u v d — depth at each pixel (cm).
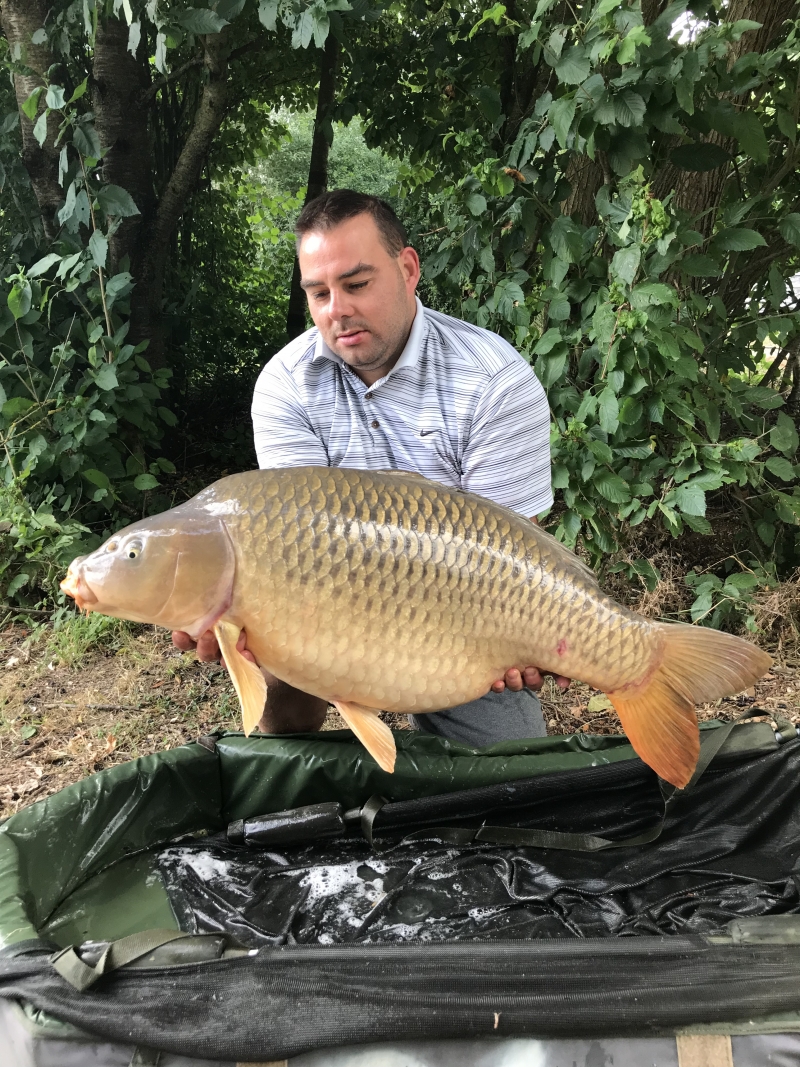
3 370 328
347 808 159
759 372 385
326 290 154
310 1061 94
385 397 170
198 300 568
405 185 415
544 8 216
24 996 96
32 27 362
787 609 261
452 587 117
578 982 96
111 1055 94
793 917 110
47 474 339
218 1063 94
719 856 154
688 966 98
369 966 99
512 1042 94
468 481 174
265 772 158
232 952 103
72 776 212
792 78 241
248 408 553
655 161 241
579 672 124
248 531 112
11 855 124
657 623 126
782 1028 93
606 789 160
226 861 152
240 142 593
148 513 369
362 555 113
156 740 228
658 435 278
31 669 269
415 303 170
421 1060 94
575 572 123
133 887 144
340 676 117
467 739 186
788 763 157
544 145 237
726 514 329
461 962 99
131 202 327
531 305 272
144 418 366
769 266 288
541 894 144
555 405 262
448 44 355
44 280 357
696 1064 93
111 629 288
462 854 154
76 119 323
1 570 305
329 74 461
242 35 442
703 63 211
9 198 420
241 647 118
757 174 276
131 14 281
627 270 221
